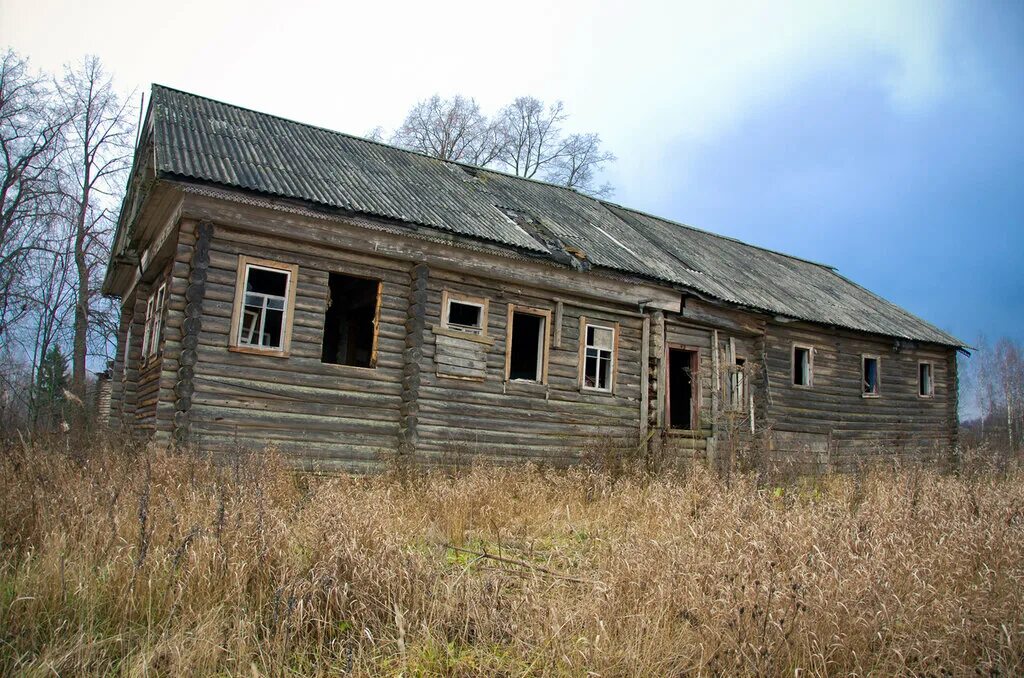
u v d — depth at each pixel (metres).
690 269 19.09
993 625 5.20
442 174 18.19
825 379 21.17
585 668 4.65
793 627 4.86
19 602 5.00
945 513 8.16
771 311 18.95
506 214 16.59
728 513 7.29
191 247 11.65
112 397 18.53
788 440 19.56
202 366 11.49
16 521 6.50
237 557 5.57
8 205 27.48
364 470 12.72
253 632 4.96
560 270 15.25
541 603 5.50
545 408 15.03
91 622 4.91
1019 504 8.67
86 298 27.14
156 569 5.38
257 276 14.70
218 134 13.88
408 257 13.37
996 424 53.25
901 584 5.79
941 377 24.92
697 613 5.14
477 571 6.68
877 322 23.31
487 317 14.48
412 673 4.75
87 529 5.98
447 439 13.60
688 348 17.78
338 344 18.16
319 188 13.00
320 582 5.29
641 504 9.75
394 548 5.98
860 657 4.81
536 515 9.42
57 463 8.35
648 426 16.45
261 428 11.88
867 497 10.09
